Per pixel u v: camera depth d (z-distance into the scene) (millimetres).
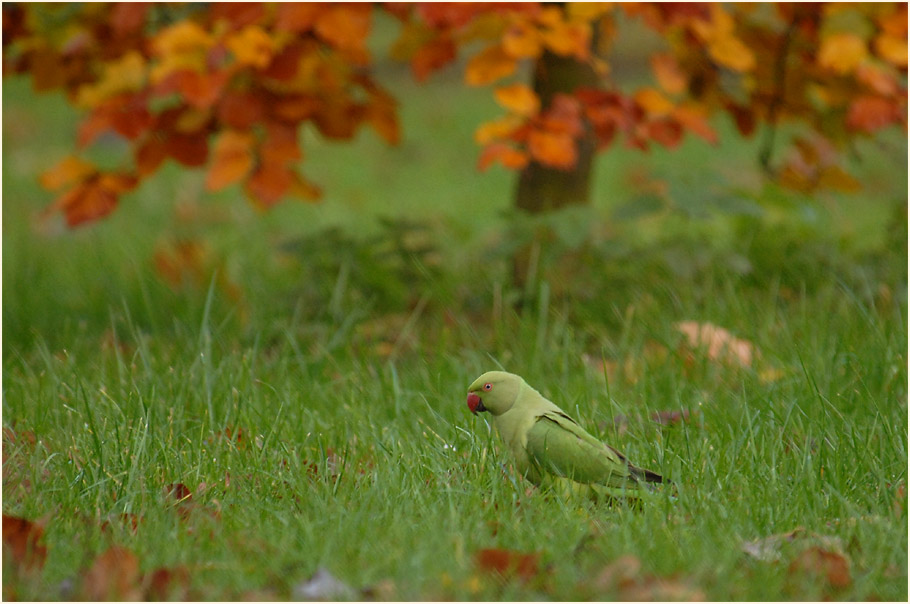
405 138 26453
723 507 6598
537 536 6207
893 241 12203
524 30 9562
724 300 11109
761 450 7391
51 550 6051
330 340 10953
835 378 8742
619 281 11531
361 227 18891
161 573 5621
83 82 11320
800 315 10383
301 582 5676
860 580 5719
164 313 12164
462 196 21297
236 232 18516
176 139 10273
